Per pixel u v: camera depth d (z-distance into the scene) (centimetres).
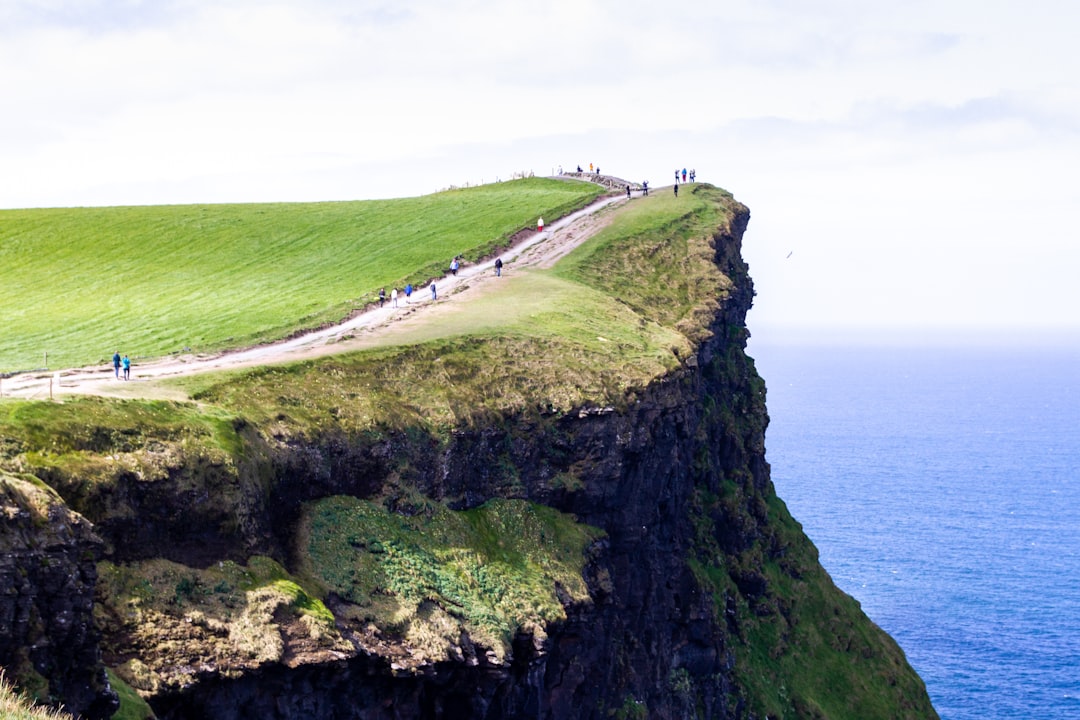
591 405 7406
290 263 12388
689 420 8650
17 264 12475
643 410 7719
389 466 6369
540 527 6944
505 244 12256
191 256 12781
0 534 3756
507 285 10225
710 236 12275
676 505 8794
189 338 9162
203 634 4609
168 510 4875
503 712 5950
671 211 13150
